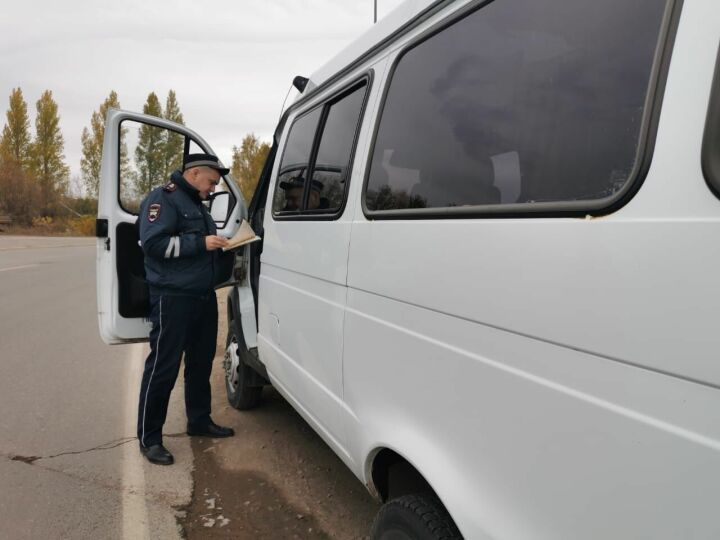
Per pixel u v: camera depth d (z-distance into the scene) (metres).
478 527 1.38
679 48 1.03
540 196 1.32
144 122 3.59
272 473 3.30
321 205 2.52
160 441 3.47
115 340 3.63
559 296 1.17
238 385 4.21
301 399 2.68
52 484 3.10
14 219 37.69
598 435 1.08
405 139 1.90
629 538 1.03
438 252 1.58
